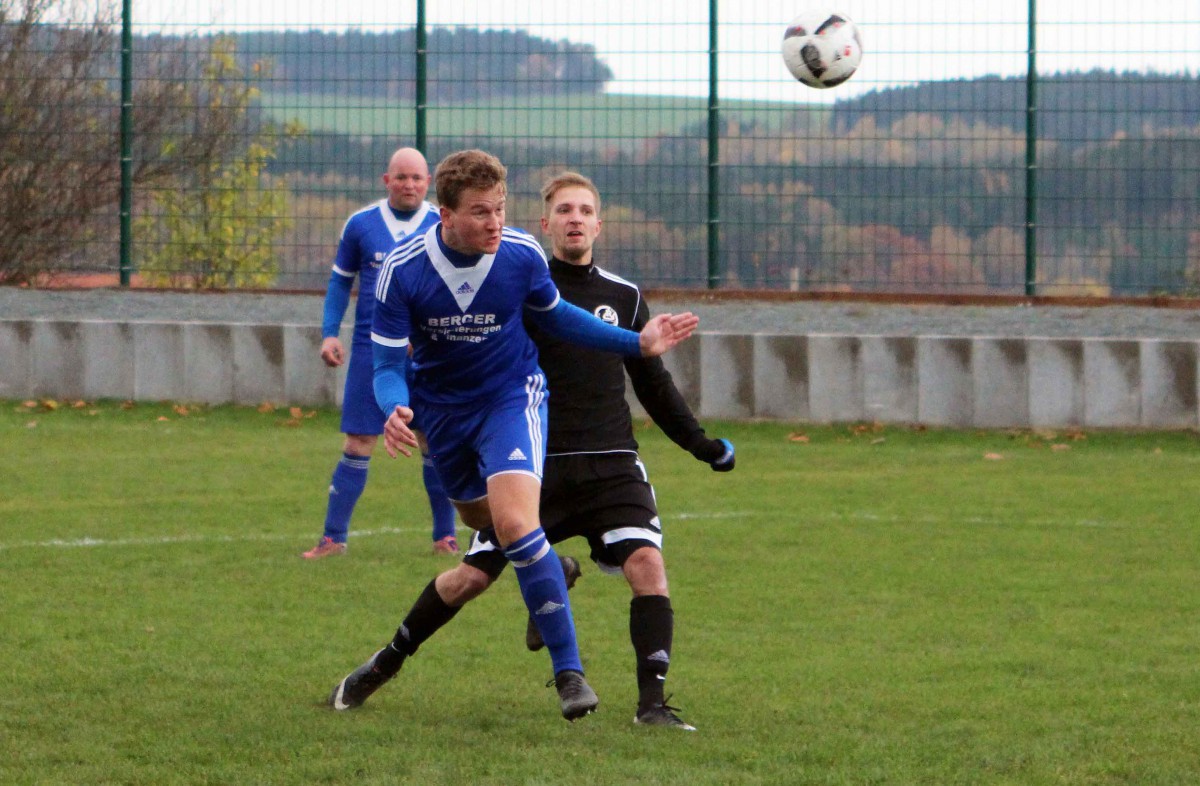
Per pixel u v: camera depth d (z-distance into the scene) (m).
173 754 12.62
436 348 13.88
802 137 41.94
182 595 19.50
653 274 43.06
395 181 23.05
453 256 13.55
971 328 39.59
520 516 13.30
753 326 40.28
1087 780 11.94
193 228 46.78
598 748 12.89
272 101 45.34
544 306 13.99
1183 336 38.00
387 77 44.12
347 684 14.23
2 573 20.73
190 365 39.66
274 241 46.06
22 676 15.27
